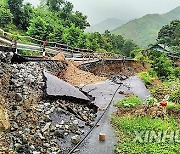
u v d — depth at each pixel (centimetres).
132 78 3111
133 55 6800
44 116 1106
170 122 1273
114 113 1423
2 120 886
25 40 3538
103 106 1534
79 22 6819
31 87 1258
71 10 6994
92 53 4112
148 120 1263
